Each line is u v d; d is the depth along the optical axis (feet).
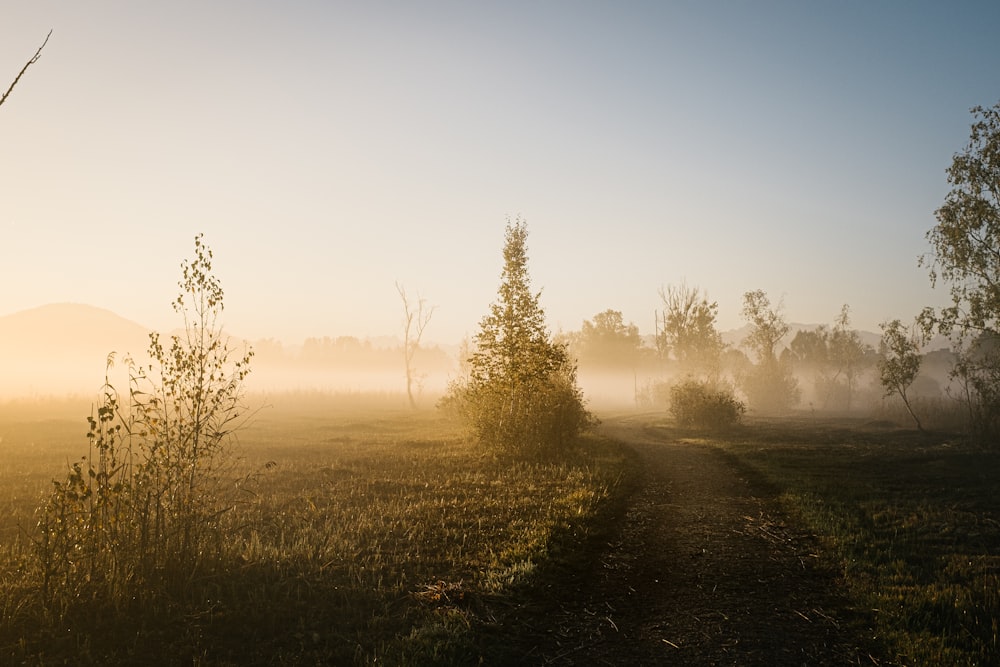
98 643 20.85
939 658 22.06
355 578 28.40
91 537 25.08
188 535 26.71
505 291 82.07
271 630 22.66
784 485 57.26
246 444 82.23
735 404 132.57
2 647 20.11
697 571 32.89
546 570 31.37
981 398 103.19
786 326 220.43
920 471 67.51
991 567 32.99
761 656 23.07
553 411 78.79
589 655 23.02
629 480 58.90
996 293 98.32
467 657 21.79
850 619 26.53
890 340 126.62
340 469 60.75
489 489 51.60
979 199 98.63
